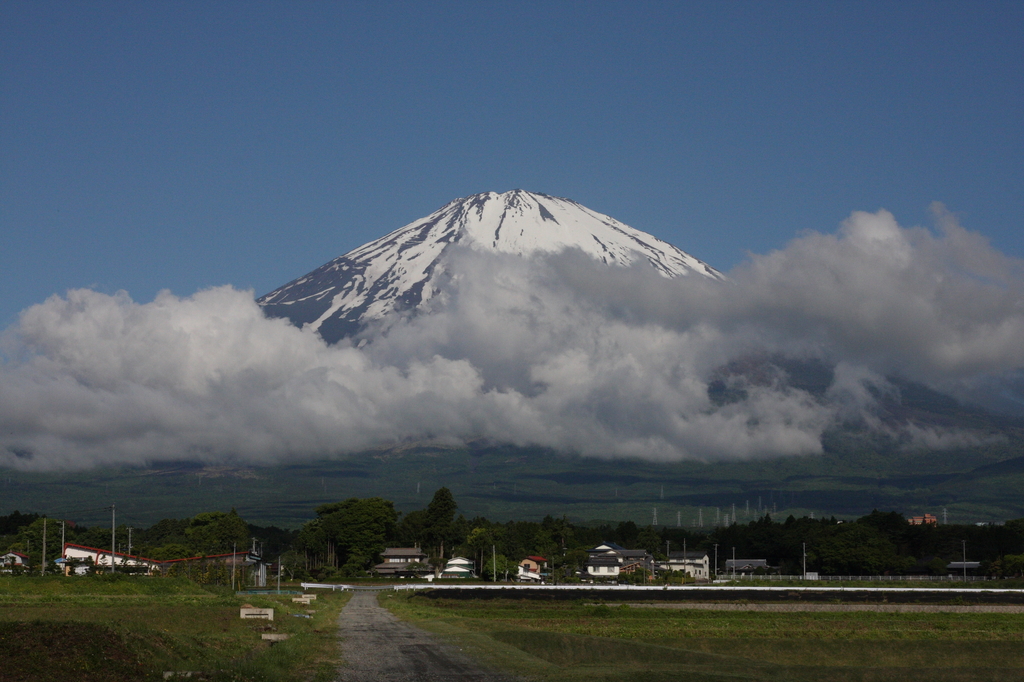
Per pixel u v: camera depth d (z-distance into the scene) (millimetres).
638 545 190000
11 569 95875
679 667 47375
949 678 51719
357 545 152125
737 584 120688
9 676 30234
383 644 48219
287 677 35312
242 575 107438
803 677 50688
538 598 91375
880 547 148125
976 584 116000
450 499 168625
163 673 32500
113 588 74125
